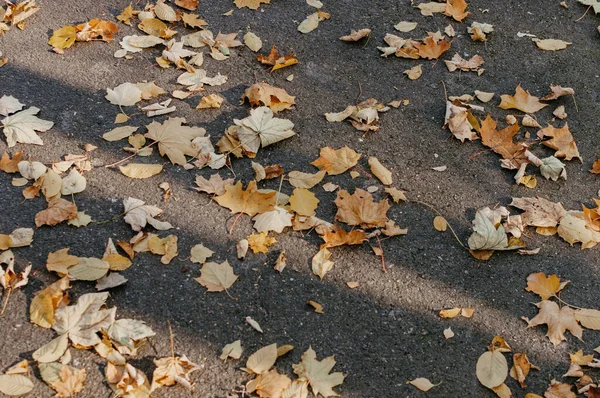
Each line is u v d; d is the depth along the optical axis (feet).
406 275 9.05
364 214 9.61
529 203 10.03
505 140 10.91
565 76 12.44
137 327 8.04
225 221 9.51
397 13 13.53
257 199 9.66
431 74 12.28
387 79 12.12
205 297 8.57
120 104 11.06
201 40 12.49
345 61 12.41
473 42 13.01
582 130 11.41
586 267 9.38
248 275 8.86
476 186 10.37
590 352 8.38
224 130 10.91
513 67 12.55
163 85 11.60
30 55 11.82
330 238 9.19
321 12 13.30
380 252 9.23
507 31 13.30
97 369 7.72
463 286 8.99
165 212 9.54
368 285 8.88
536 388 7.98
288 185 10.07
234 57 12.28
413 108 11.59
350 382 7.85
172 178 10.05
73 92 11.23
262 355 7.91
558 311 8.67
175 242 9.10
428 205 10.00
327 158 10.42
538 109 11.70
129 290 8.56
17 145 10.25
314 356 8.00
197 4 13.17
